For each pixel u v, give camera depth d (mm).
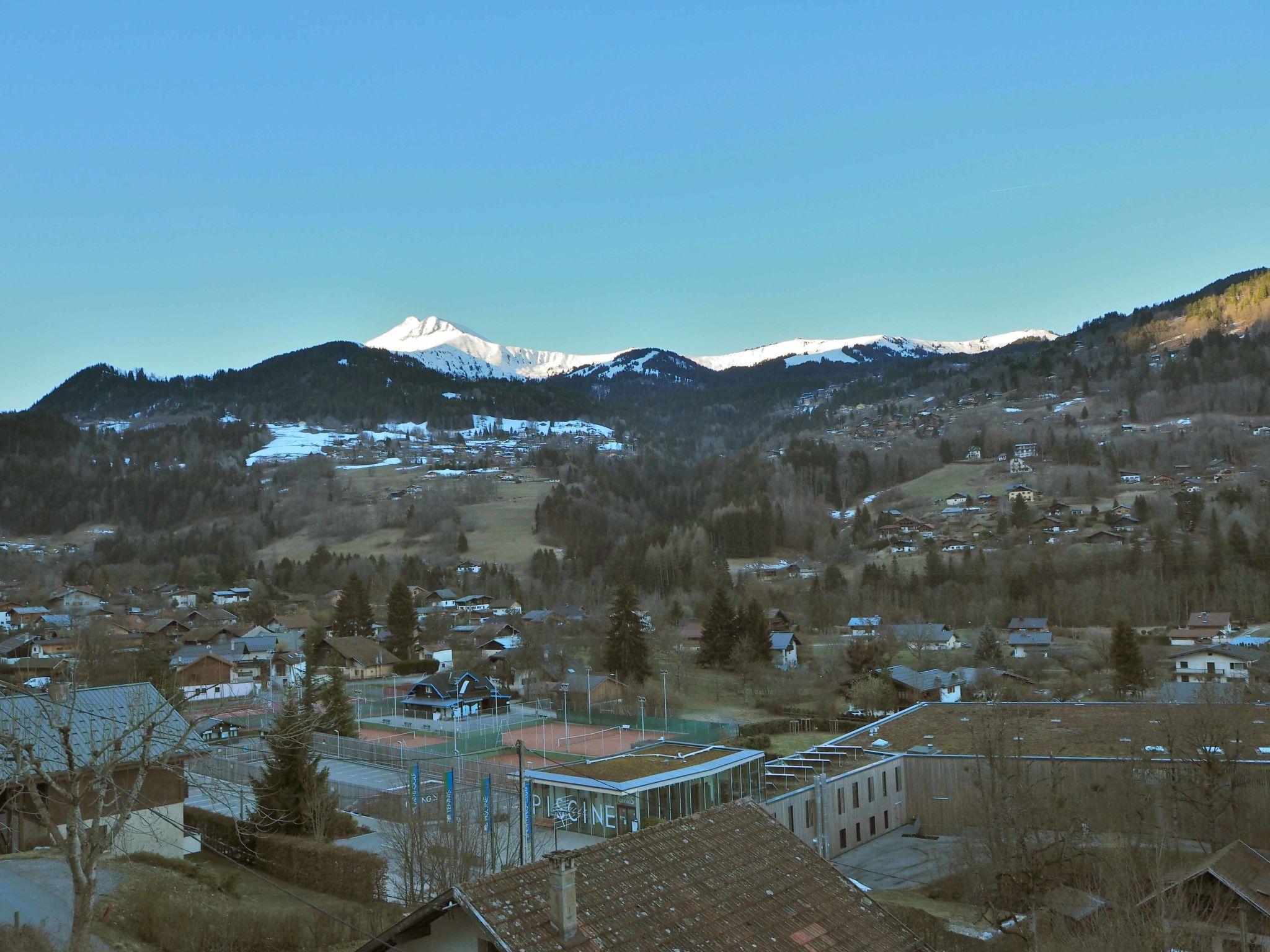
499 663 106750
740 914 19984
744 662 98562
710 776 51844
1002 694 74750
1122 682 80938
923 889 43094
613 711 86000
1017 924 32250
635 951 17844
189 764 41312
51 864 30250
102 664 78250
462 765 54781
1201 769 46219
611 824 47656
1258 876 33438
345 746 61094
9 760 19750
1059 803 40844
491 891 18047
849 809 52969
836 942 20344
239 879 34531
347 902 31969
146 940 26047
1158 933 28125
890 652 102438
